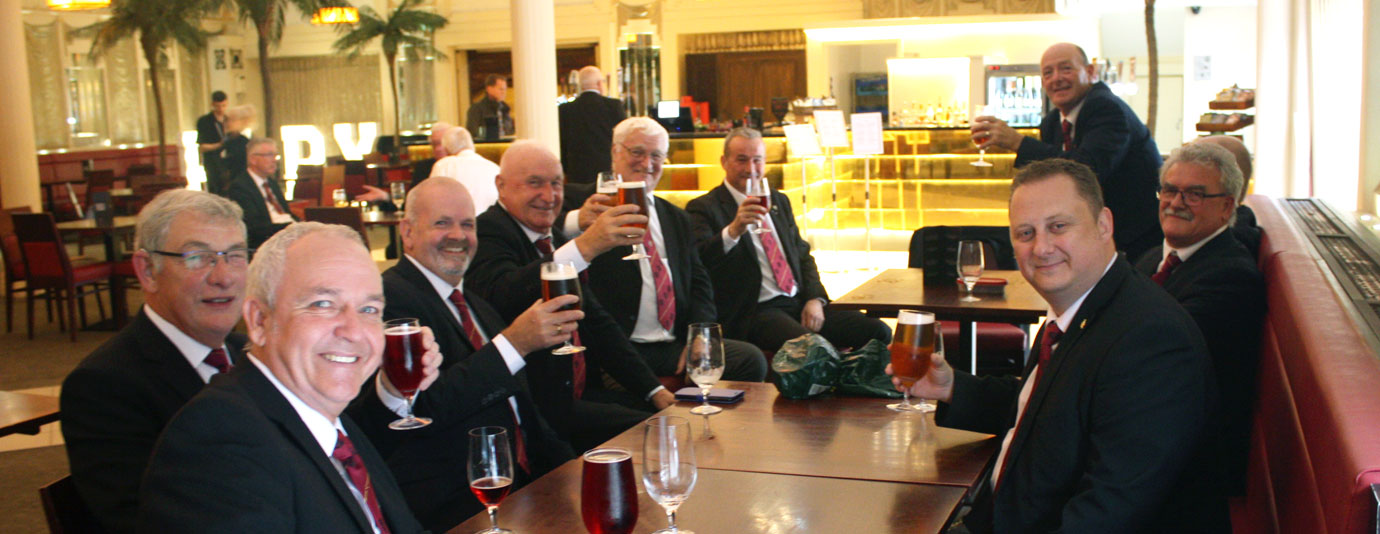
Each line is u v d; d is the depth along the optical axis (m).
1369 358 1.71
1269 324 2.53
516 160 3.45
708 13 14.66
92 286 9.48
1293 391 1.92
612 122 7.55
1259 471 2.40
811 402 2.73
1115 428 1.98
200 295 2.20
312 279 1.62
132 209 10.64
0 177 9.49
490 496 1.87
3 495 4.04
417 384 2.22
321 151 17.19
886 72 11.73
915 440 2.36
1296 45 6.27
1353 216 3.79
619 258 3.86
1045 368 2.15
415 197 2.85
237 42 17.02
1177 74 11.52
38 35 14.03
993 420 2.38
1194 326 2.09
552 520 1.92
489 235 3.42
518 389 2.62
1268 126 6.46
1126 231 4.25
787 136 8.59
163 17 13.04
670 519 1.77
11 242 7.37
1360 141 4.03
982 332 4.52
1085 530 1.93
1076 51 4.15
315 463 1.59
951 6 13.26
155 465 1.46
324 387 1.64
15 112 9.45
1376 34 3.92
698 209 4.60
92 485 2.03
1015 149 4.25
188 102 16.42
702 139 8.81
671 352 3.85
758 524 1.85
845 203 9.78
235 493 1.44
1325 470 1.46
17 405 3.02
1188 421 1.98
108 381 2.08
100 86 14.98
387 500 1.85
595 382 3.65
